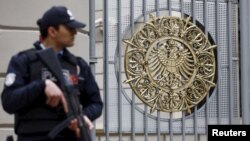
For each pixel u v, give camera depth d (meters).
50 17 6.97
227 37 13.15
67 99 6.74
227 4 13.22
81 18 11.66
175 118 12.60
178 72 12.49
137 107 12.27
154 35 12.37
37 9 11.16
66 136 6.81
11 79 6.80
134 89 12.14
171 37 12.47
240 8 13.29
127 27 12.30
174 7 12.73
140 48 12.23
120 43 12.20
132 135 12.14
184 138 12.55
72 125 6.75
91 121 7.37
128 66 12.11
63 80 6.76
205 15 12.94
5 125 10.91
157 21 12.41
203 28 12.95
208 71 12.82
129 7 12.34
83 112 7.28
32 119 6.79
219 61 12.99
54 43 7.02
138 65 12.20
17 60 6.89
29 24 11.13
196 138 12.67
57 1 11.31
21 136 6.88
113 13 12.27
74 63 7.11
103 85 12.07
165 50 12.41
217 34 13.05
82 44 11.59
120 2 12.27
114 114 12.11
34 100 6.75
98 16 12.20
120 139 12.09
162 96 12.37
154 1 12.49
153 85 12.28
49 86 6.61
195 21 12.83
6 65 10.92
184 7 12.79
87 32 11.85
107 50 12.12
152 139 12.40
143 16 12.37
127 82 12.10
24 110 6.84
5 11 11.02
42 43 7.09
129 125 12.18
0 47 10.95
